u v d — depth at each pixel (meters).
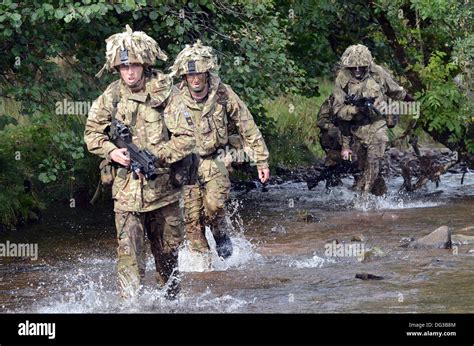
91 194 15.48
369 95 14.92
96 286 9.80
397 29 16.94
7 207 13.56
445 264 10.27
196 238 10.55
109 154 8.30
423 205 15.10
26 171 14.30
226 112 10.56
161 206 8.41
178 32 12.85
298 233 12.80
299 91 16.58
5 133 15.09
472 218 13.58
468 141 16.50
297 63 16.52
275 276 10.01
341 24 17.34
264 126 16.88
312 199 16.14
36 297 9.31
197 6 13.33
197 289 9.43
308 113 20.91
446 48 16.83
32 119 12.23
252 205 15.55
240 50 13.82
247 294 9.18
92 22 12.55
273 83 13.96
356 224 13.38
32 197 14.28
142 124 8.32
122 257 8.45
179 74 10.38
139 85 8.36
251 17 13.93
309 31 16.98
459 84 16.25
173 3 13.10
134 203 8.34
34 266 10.99
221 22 13.93
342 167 16.22
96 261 11.27
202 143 10.45
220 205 10.48
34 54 12.53
